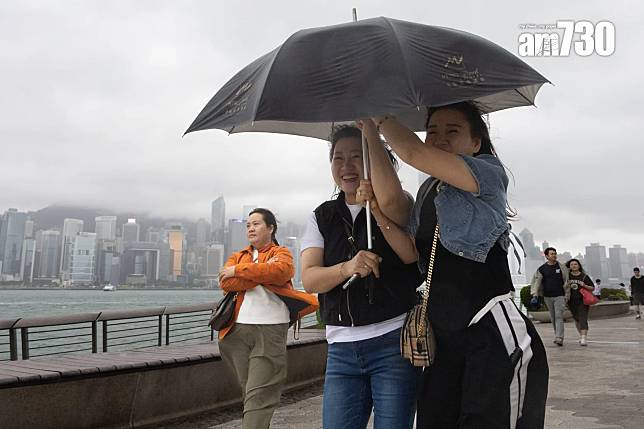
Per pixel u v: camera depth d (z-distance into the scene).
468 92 1.95
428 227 2.22
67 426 4.35
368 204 2.34
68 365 4.68
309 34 2.15
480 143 2.37
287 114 1.92
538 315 19.72
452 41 2.09
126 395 4.83
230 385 5.97
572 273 12.15
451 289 2.09
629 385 7.14
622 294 31.55
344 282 2.40
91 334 6.62
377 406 2.33
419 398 2.15
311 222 2.66
